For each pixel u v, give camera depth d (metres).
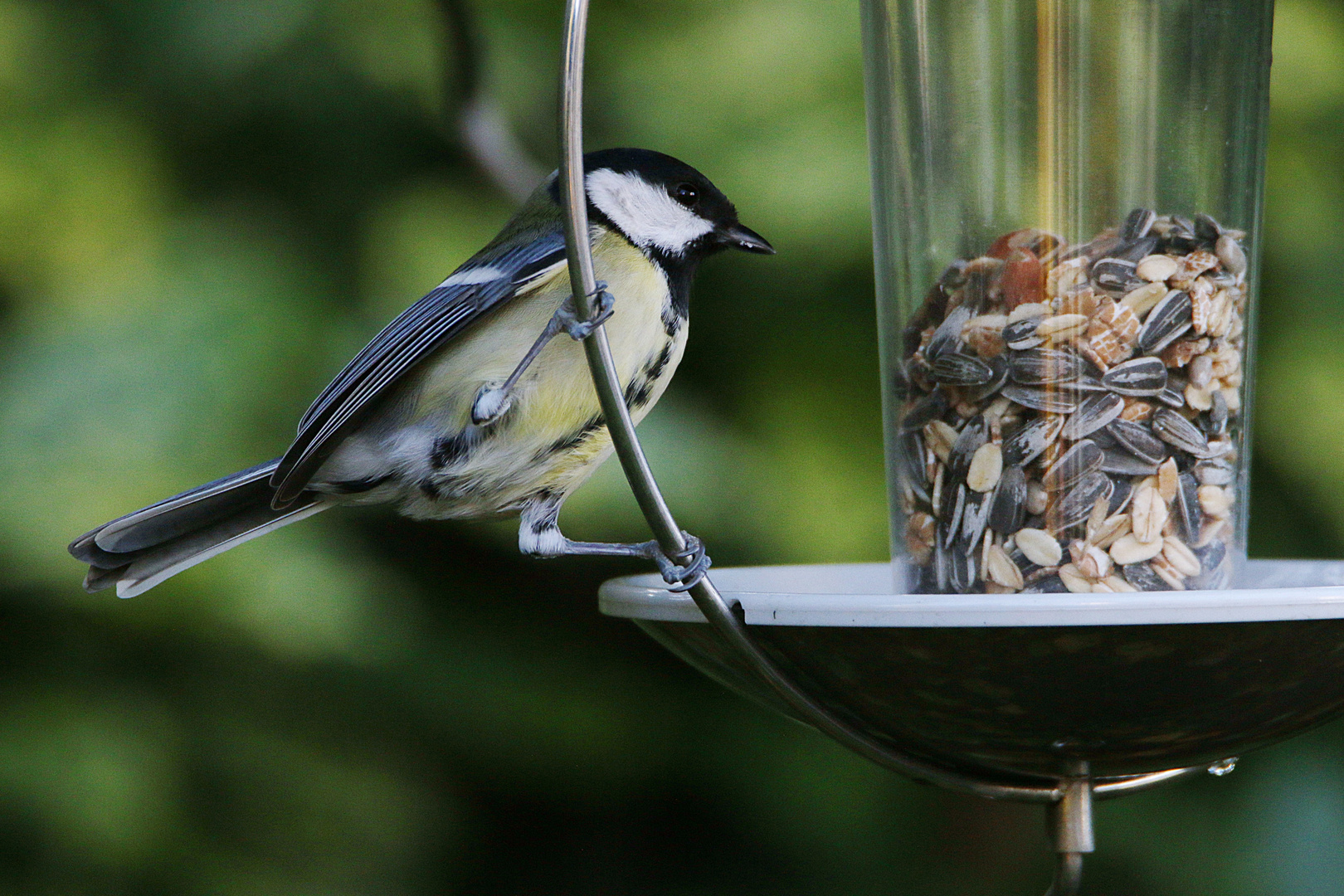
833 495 7.34
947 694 3.37
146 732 7.44
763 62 7.54
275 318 7.34
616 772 8.20
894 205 4.36
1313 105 7.42
